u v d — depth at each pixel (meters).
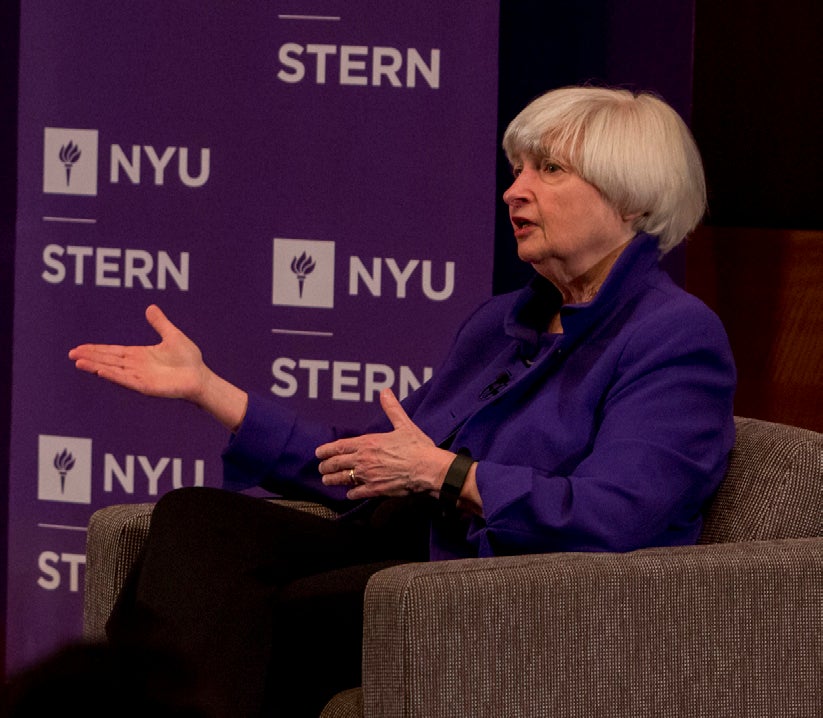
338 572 5.90
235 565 5.84
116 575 6.25
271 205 9.62
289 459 6.82
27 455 10.16
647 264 6.33
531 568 5.00
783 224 11.34
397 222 9.48
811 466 5.86
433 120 9.34
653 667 5.14
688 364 5.89
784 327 11.12
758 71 11.23
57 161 9.81
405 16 9.27
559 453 5.96
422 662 4.75
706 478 5.78
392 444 5.79
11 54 10.78
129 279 9.85
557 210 6.26
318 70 9.42
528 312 6.75
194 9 9.50
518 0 10.26
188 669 1.75
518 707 4.91
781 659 5.36
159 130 9.66
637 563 5.15
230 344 9.79
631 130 6.18
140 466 10.05
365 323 9.63
